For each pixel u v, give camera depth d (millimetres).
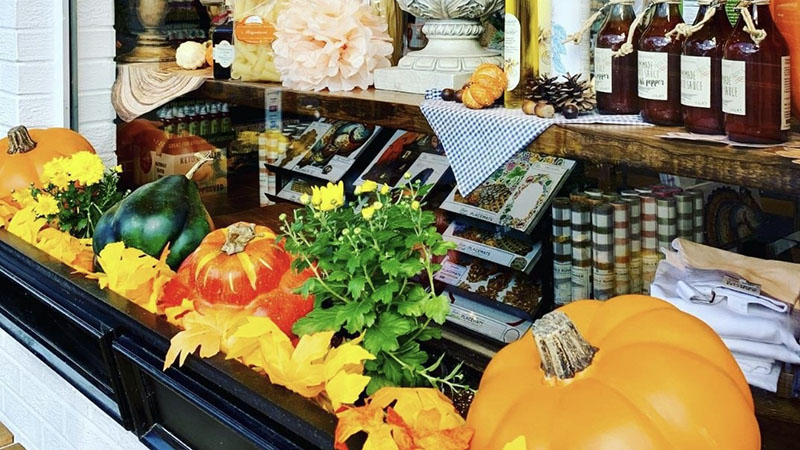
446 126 1331
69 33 2115
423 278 1332
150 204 1449
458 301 1288
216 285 1210
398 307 1013
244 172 1737
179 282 1273
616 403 768
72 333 1511
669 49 1096
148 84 2041
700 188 1042
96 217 1725
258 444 1049
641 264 1116
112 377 1360
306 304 1208
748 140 979
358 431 879
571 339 819
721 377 781
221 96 1815
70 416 1771
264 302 1193
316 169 1581
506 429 804
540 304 1212
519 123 1209
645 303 882
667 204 1077
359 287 981
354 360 971
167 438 1313
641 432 748
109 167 2186
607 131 1092
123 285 1334
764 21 974
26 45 2086
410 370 1045
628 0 1188
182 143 1930
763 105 969
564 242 1188
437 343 1257
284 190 1663
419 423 872
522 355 893
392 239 1020
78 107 2170
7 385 2037
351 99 1519
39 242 1646
